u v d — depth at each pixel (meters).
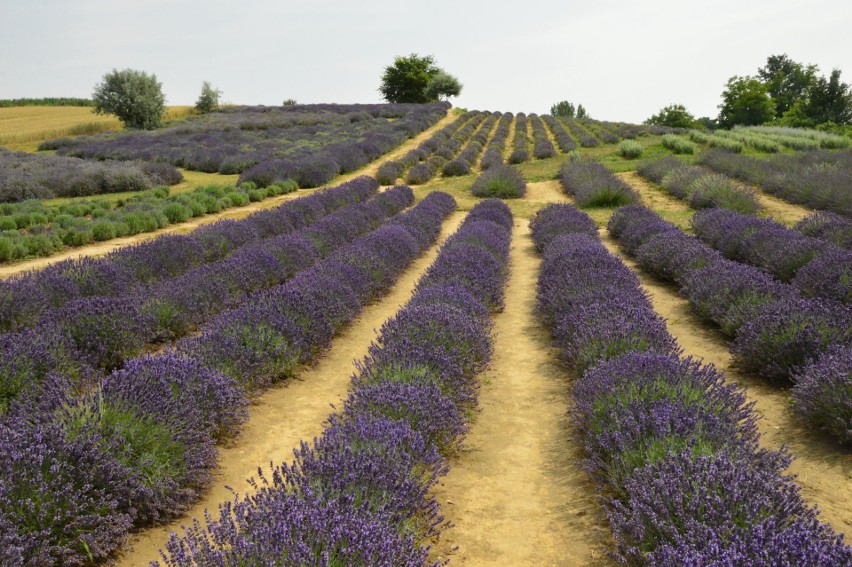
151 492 3.83
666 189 22.95
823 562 2.54
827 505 4.00
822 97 64.25
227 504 3.05
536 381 6.58
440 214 18.59
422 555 3.03
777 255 10.20
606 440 4.16
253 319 6.55
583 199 21.16
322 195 19.89
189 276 8.85
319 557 2.68
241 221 14.55
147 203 19.84
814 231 12.31
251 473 4.66
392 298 10.52
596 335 6.07
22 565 3.08
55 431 3.76
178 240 11.15
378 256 11.05
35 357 5.30
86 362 6.04
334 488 3.35
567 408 5.68
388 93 81.19
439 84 78.75
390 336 6.22
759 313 7.05
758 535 2.71
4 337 5.41
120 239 16.02
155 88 52.44
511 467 4.77
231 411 5.16
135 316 6.79
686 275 9.69
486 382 6.61
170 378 4.88
